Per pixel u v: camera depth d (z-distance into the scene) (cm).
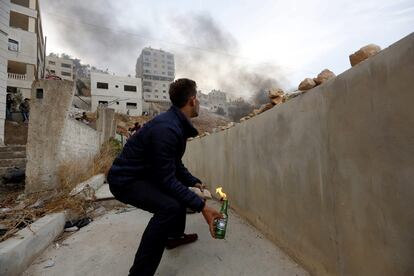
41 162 375
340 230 146
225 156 400
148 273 155
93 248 241
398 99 106
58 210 299
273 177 237
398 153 106
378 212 118
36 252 219
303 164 185
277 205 229
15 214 275
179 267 200
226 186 394
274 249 225
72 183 390
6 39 835
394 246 109
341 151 144
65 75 5509
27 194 360
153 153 160
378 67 116
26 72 1908
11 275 179
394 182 109
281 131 221
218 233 175
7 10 839
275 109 232
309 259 179
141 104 4009
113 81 3875
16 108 1208
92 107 3731
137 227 301
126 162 172
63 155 438
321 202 164
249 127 300
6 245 187
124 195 174
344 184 142
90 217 339
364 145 126
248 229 280
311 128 175
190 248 234
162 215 161
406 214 103
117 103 3838
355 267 134
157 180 169
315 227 171
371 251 123
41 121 381
